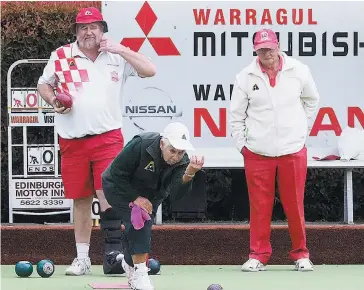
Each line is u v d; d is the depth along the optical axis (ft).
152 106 77.71
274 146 69.05
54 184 76.74
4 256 74.74
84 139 66.39
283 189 70.03
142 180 55.83
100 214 67.51
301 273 69.21
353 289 60.64
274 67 69.05
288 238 74.84
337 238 75.00
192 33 77.71
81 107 66.03
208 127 77.92
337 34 78.33
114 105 66.80
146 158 54.70
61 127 66.80
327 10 78.23
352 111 78.64
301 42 78.28
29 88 76.23
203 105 77.97
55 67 66.80
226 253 74.90
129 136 77.71
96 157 66.49
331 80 78.48
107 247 67.15
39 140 78.89
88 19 66.18
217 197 79.46
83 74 66.54
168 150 53.83
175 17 77.66
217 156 77.87
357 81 78.59
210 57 77.87
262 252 70.79
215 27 77.87
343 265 74.59
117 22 77.46
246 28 77.92
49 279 65.62
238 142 70.23
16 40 77.20
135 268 57.72
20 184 76.48
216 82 78.02
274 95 69.05
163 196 57.36
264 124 69.21
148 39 77.56
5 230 74.59
